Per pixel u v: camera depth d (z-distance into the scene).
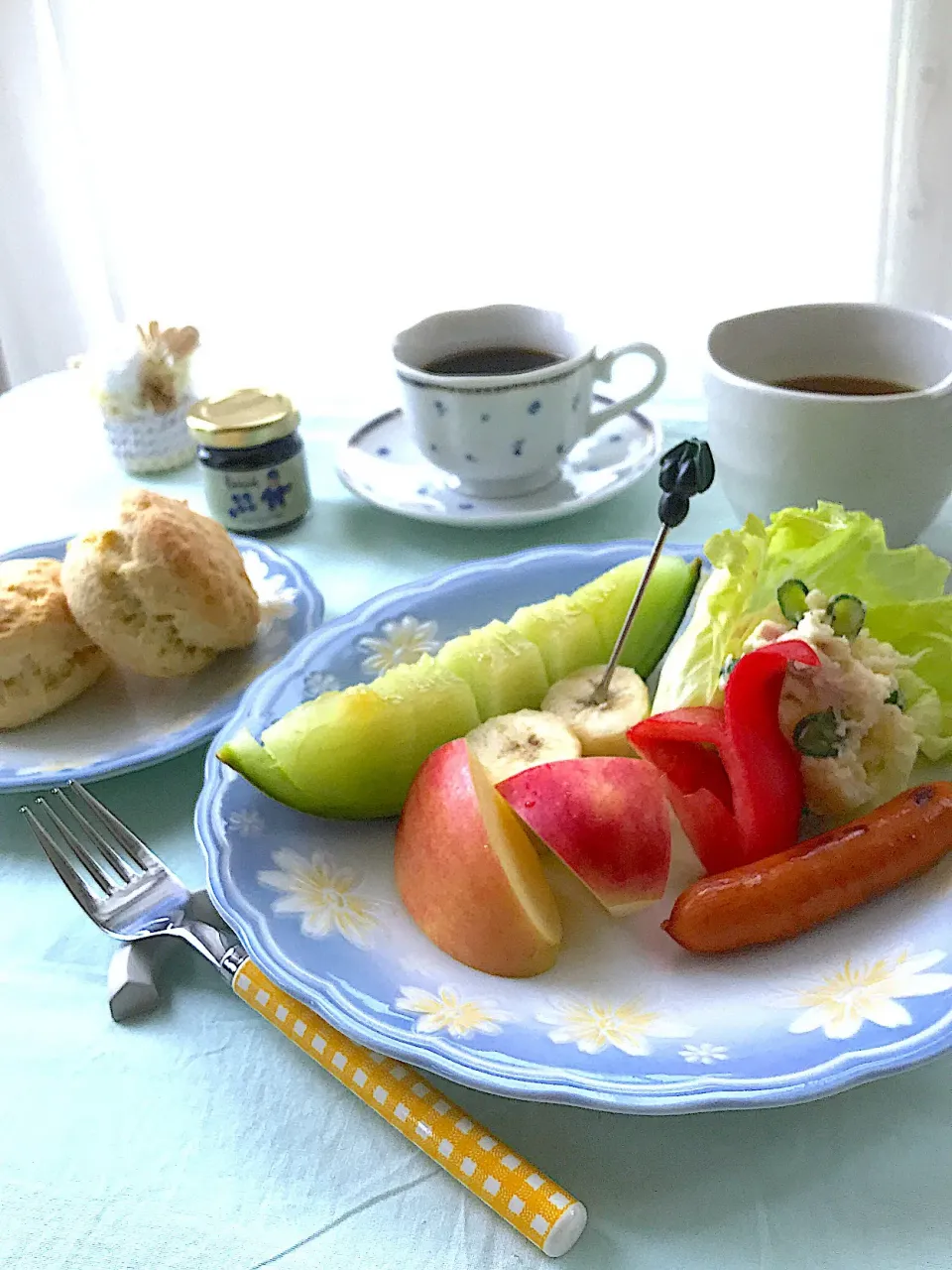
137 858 0.59
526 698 0.68
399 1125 0.44
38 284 1.58
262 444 0.89
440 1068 0.43
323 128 1.42
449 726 0.63
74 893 0.56
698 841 0.57
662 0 1.23
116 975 0.52
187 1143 0.46
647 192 1.37
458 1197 0.43
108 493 1.01
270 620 0.79
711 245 1.39
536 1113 0.46
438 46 1.32
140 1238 0.42
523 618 0.70
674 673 0.64
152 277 1.59
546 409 0.86
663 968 0.51
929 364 0.77
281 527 0.93
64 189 1.53
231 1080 0.48
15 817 0.65
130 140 1.47
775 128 1.29
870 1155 0.43
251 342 1.56
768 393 0.70
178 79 1.41
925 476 0.71
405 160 1.42
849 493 0.72
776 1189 0.42
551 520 0.90
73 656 0.73
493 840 0.52
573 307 1.48
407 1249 0.41
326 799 0.59
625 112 1.32
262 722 0.64
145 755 0.65
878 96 1.24
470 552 0.88
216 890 0.53
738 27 1.23
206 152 1.46
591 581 0.75
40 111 1.45
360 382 1.22
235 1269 0.41
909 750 0.58
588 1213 0.42
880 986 0.46
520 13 1.28
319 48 1.35
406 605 0.74
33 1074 0.49
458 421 0.86
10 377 1.67
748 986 0.49
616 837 0.53
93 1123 0.47
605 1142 0.44
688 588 0.71
